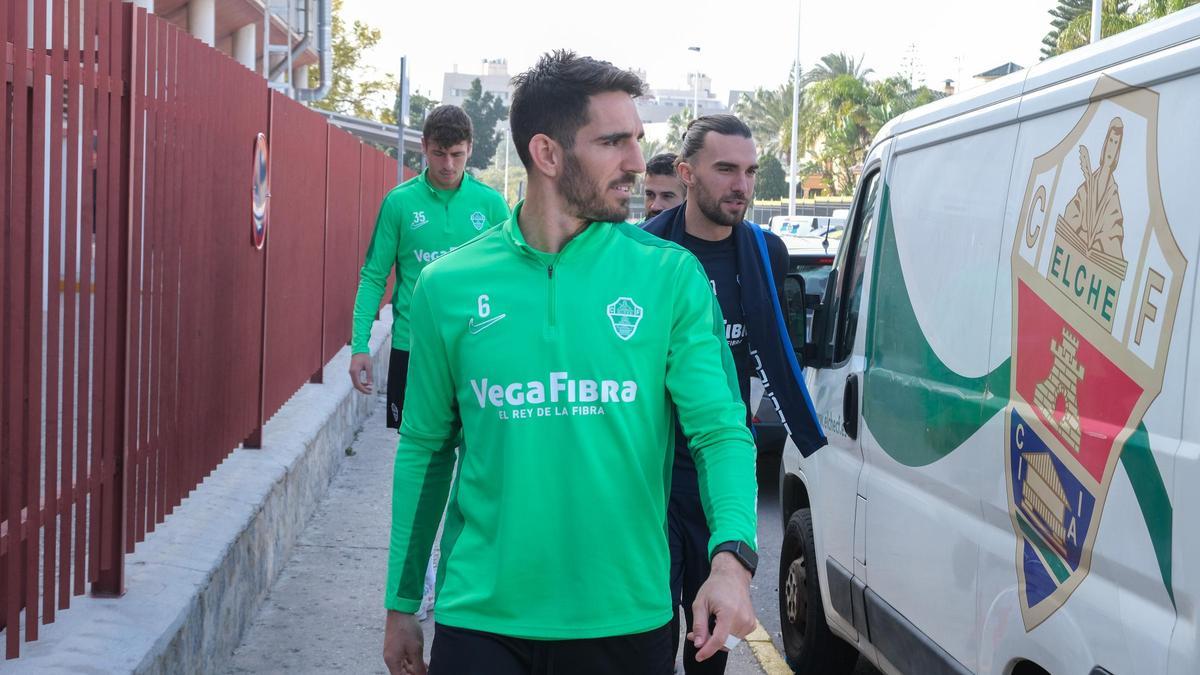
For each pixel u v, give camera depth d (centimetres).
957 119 390
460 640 255
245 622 539
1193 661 245
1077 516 290
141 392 455
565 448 250
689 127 415
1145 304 269
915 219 416
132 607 416
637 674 256
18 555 356
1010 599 324
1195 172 258
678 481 391
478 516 255
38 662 361
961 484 356
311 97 2048
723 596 232
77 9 374
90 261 391
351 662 510
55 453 375
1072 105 313
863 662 560
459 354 258
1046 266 315
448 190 618
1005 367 333
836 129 8175
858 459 455
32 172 347
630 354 251
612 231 260
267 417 724
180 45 486
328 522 746
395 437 1062
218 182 568
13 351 344
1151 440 262
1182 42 271
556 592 251
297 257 858
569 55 259
